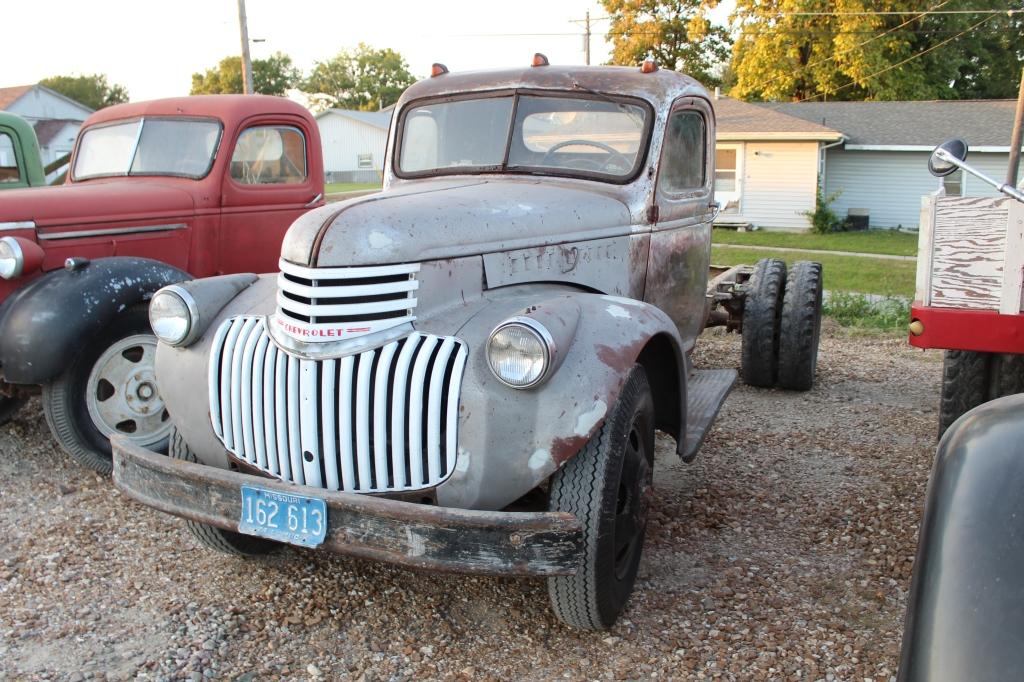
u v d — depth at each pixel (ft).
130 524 13.06
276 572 11.48
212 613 10.46
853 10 98.27
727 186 84.33
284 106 19.70
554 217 11.30
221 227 18.57
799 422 18.43
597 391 8.75
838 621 10.30
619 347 9.28
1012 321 11.33
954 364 12.54
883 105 92.73
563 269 11.37
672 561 11.80
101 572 11.51
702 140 15.16
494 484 8.66
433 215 9.81
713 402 13.32
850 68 99.86
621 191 12.99
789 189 81.87
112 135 19.74
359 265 9.05
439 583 11.19
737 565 11.69
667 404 11.48
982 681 4.38
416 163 14.32
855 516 13.34
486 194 11.23
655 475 15.14
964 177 82.33
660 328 10.07
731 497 14.14
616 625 10.18
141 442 15.14
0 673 9.19
